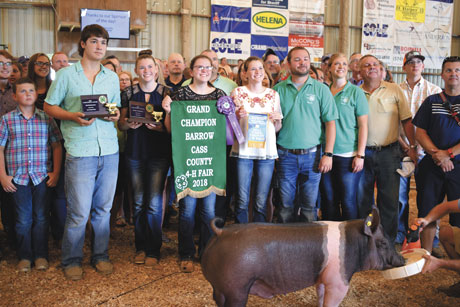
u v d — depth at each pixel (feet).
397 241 15.92
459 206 10.35
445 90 13.41
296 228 8.41
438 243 15.46
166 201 17.67
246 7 40.01
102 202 12.94
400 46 44.32
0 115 14.93
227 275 7.91
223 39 39.88
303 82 13.53
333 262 8.29
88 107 11.83
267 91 13.28
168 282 12.27
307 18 41.57
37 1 35.12
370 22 43.24
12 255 14.44
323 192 14.80
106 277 12.62
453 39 46.93
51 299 11.20
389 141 14.38
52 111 11.99
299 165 13.37
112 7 34.17
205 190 12.71
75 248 12.70
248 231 8.18
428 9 44.52
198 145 12.53
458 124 12.89
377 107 14.38
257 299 11.09
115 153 12.86
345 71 14.30
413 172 15.44
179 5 38.75
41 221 13.35
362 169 14.57
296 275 8.22
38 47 35.63
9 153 12.91
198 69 12.60
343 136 14.01
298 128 13.25
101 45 12.19
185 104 12.42
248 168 13.11
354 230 8.59
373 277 12.72
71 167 12.18
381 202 14.61
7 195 14.58
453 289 11.63
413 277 12.75
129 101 13.01
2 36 34.78
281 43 41.24
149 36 38.32
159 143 13.34
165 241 15.96
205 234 13.34
